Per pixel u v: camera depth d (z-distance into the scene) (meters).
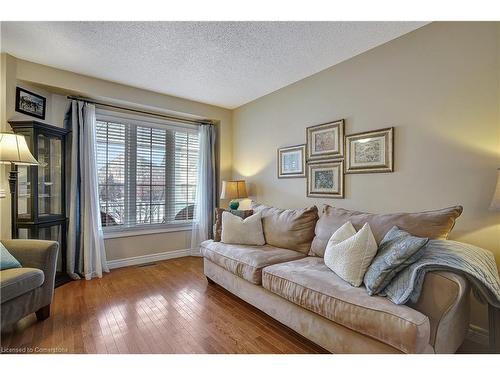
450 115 2.00
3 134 2.19
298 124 3.25
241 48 2.48
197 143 4.34
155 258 3.86
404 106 2.26
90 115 3.20
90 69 2.91
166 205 4.02
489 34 1.82
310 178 3.08
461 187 1.95
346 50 2.53
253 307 2.35
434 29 2.08
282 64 2.81
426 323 1.24
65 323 2.03
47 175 2.86
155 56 2.63
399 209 2.30
